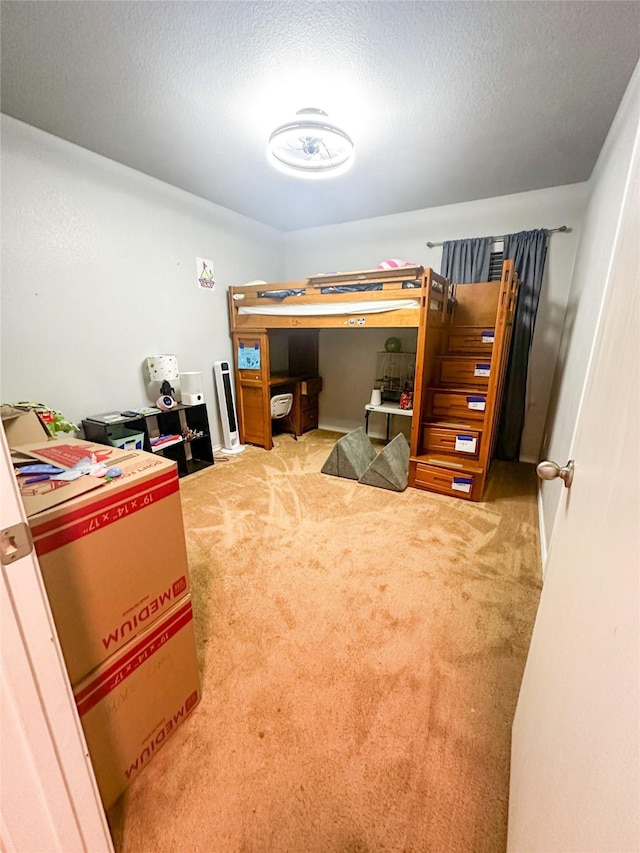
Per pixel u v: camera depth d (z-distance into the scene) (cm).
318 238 434
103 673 88
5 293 217
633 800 32
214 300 366
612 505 54
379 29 144
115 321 279
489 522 242
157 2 132
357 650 143
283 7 134
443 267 359
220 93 184
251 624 156
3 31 144
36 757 59
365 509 260
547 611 87
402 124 212
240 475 324
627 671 38
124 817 93
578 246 301
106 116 205
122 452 107
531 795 69
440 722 117
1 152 206
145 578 96
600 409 72
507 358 323
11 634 53
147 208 290
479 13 136
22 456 102
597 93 181
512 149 241
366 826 93
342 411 467
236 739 112
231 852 88
